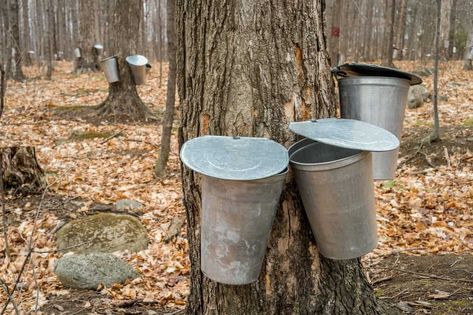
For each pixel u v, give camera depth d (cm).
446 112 973
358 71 233
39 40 2672
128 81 1041
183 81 227
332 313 222
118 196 596
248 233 177
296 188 204
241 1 199
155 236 494
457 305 278
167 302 362
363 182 183
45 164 728
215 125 210
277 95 203
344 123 199
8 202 559
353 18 2256
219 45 205
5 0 1462
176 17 228
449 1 1778
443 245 454
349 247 192
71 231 484
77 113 1055
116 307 349
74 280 387
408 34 2736
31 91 1381
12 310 351
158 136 898
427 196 581
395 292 305
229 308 215
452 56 2119
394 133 221
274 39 201
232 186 169
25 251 449
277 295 212
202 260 192
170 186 639
